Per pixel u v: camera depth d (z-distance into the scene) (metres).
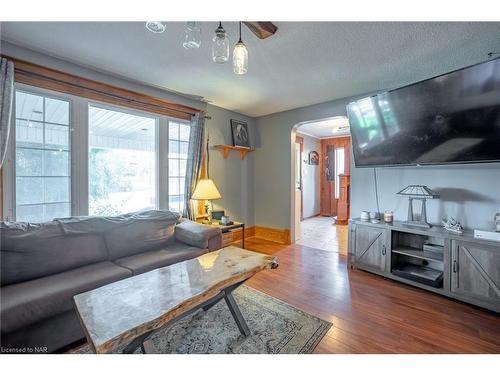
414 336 1.70
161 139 3.15
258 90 3.09
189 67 2.44
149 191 3.10
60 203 2.34
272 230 4.30
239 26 1.67
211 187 3.23
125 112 2.83
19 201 2.11
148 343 1.34
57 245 1.90
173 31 1.82
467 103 1.99
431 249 2.49
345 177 5.77
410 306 2.10
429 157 2.36
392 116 2.49
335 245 4.00
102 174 2.68
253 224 4.56
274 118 4.23
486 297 1.98
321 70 2.49
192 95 3.28
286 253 3.58
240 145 4.15
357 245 2.91
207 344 1.61
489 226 2.34
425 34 1.85
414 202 2.83
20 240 1.74
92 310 1.20
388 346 1.60
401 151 2.54
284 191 4.13
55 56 2.22
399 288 2.45
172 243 2.70
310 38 1.91
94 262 2.08
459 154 2.15
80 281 1.70
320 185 7.16
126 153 2.88
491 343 1.63
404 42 1.97
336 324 1.84
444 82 2.07
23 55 2.06
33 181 2.18
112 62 2.33
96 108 2.62
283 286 2.50
